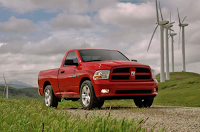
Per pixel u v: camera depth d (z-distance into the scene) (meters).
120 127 3.42
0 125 3.86
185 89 65.94
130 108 7.81
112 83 7.17
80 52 8.54
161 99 58.88
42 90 10.05
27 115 4.65
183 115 6.00
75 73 8.07
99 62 7.72
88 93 7.54
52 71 9.45
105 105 10.73
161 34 58.97
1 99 10.10
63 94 8.66
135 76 7.49
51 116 4.88
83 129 3.46
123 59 8.82
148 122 5.14
